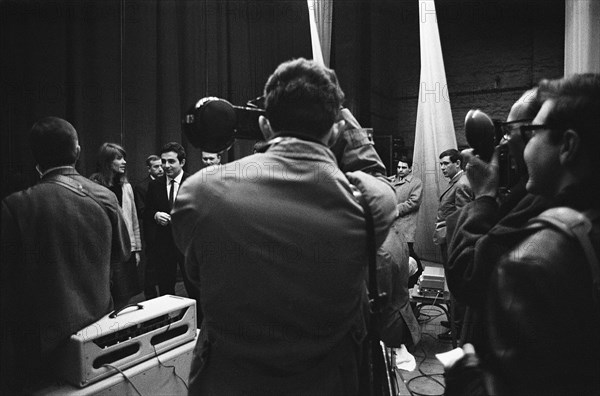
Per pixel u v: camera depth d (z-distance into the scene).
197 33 5.37
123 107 4.70
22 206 1.70
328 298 0.96
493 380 0.78
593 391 0.69
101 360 1.83
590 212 0.74
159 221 3.52
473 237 1.15
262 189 0.93
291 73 1.02
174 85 5.15
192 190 0.95
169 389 2.01
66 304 1.74
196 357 1.06
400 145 5.94
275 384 0.96
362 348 1.13
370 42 7.72
